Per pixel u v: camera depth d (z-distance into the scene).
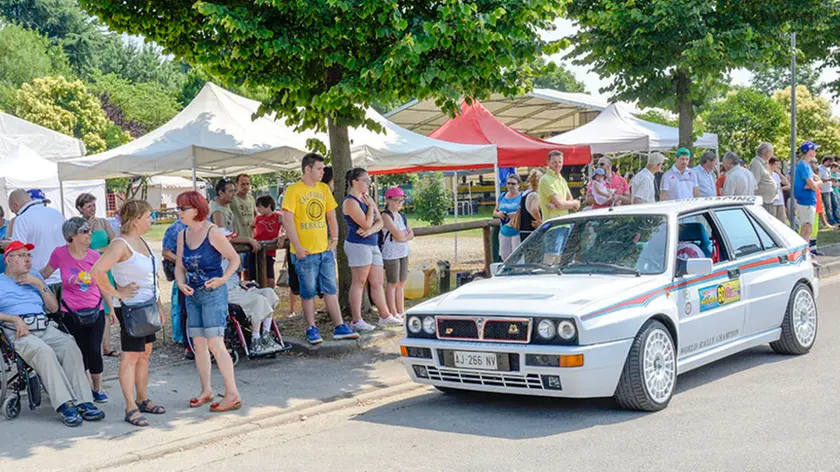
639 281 6.57
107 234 9.72
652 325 6.33
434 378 6.71
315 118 10.53
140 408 7.04
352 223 9.86
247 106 13.25
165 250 9.16
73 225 7.19
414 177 32.12
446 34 8.59
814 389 6.66
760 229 8.05
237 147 11.47
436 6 9.39
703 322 6.93
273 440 6.32
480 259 18.58
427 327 6.71
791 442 5.30
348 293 10.96
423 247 22.88
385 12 8.52
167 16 9.41
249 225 12.98
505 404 6.86
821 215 21.00
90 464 5.72
